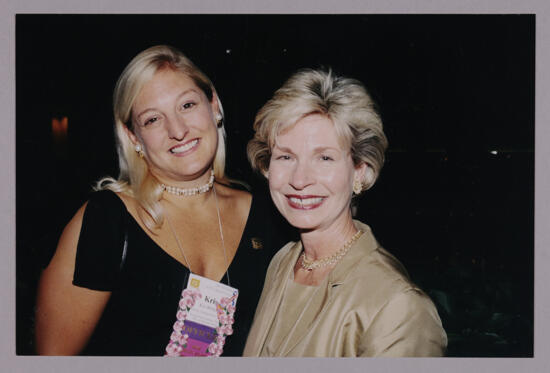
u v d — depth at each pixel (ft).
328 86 5.93
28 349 9.53
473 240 14.65
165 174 7.64
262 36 13.42
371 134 5.94
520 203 14.57
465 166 15.23
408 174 15.76
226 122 13.37
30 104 13.91
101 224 7.47
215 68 13.39
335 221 6.21
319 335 5.74
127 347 7.40
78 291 7.33
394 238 15.34
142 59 7.22
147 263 7.47
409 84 14.39
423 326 5.54
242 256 7.83
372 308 5.64
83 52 13.60
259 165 6.58
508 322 9.86
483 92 14.47
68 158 14.15
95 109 13.99
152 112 7.16
